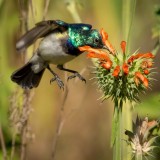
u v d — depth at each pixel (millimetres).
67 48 9930
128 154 10273
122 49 9281
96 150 18109
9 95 12336
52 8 15039
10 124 12062
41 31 9195
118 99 9266
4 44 13867
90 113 17906
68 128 17969
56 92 16812
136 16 16719
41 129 17047
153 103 11016
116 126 9172
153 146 9227
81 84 17156
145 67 9211
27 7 12297
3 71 13188
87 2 15344
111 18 14477
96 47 9750
